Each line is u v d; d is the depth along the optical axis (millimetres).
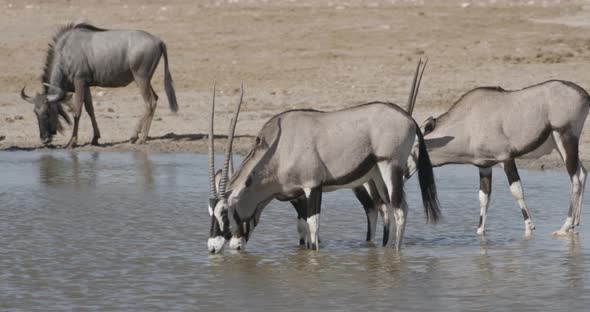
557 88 31266
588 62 79438
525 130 31188
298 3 132375
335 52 86625
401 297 23703
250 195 28969
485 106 31672
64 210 36500
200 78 76938
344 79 75000
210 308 22875
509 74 74812
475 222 34094
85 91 54875
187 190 40750
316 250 29312
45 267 27406
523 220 34281
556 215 34906
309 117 28812
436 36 93750
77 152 53094
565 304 22875
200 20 104312
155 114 64000
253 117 61875
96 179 43812
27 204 37781
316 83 73812
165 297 23969
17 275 26469
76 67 54500
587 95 31406
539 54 82062
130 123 61844
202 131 58031
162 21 104375
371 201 30812
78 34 54938
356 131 28453
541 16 112000
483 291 24219
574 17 110500
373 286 24891
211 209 28906
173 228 33094
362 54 85562
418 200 38531
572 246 29812
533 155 31750
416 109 62688
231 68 80438
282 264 27656
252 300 23578
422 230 32906
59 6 123000
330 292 24297
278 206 37000
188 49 89125
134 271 26875
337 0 138000
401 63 80875
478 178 43750
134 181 43156
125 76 55188
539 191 39625
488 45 88375
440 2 135000
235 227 28938
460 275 26094
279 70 79250
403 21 101812
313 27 98688
